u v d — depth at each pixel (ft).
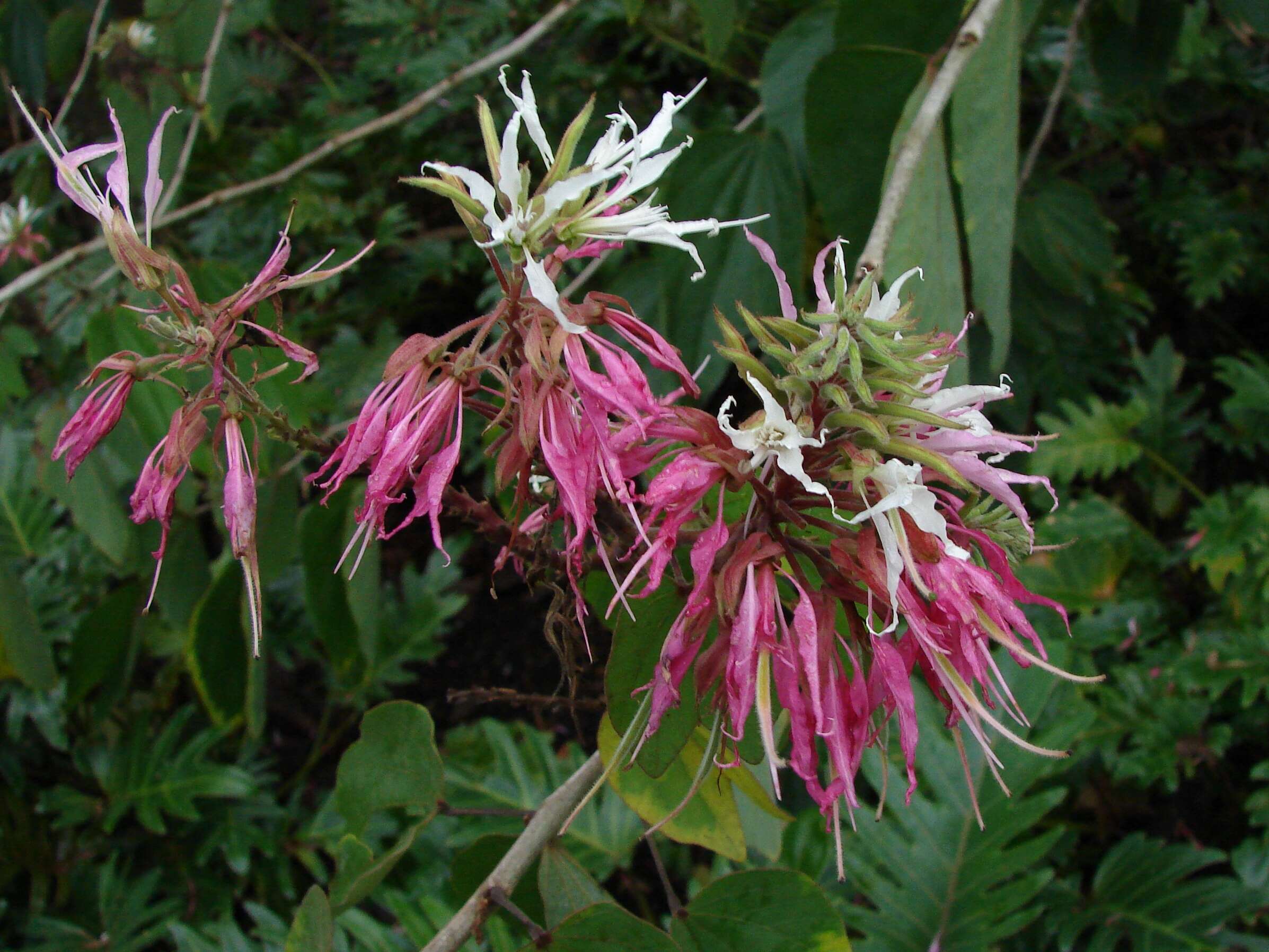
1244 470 2.60
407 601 2.39
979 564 0.83
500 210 0.75
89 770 2.16
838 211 1.33
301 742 2.47
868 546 0.71
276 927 1.70
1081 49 2.29
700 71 2.44
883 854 1.54
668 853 2.18
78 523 1.69
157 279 0.75
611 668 0.84
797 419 0.72
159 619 2.27
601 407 0.70
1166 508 2.33
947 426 0.70
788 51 1.61
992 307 1.28
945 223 1.20
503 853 1.13
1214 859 1.74
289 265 2.39
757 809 1.36
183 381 0.88
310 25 2.86
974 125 1.22
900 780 1.58
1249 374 2.30
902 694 0.70
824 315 0.69
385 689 2.41
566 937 0.92
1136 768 1.90
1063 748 1.52
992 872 1.50
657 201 1.47
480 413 0.77
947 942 1.47
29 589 2.22
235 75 1.95
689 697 0.85
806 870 1.56
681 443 0.78
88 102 2.56
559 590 0.88
